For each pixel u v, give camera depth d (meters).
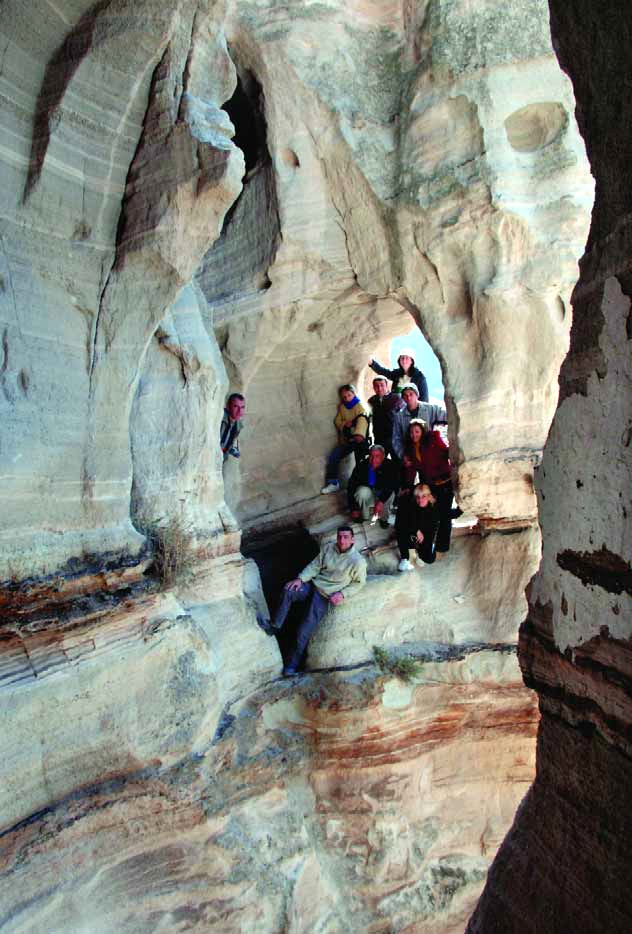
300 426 9.80
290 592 8.00
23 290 4.82
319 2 7.86
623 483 2.54
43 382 4.99
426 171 8.02
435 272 8.27
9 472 4.78
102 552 5.48
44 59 4.61
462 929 7.79
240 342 8.90
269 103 8.20
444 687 7.98
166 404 6.99
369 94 8.23
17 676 5.14
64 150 4.76
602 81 2.59
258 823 6.82
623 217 2.54
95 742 5.54
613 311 2.60
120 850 5.70
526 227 7.77
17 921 4.97
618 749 2.61
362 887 7.47
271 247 8.57
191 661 6.18
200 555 7.34
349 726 7.54
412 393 8.77
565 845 2.86
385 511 8.94
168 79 4.86
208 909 6.12
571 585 2.89
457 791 8.26
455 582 8.55
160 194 4.96
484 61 7.70
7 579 4.86
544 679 3.11
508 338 8.00
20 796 5.18
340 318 9.41
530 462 8.07
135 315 5.35
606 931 2.55
